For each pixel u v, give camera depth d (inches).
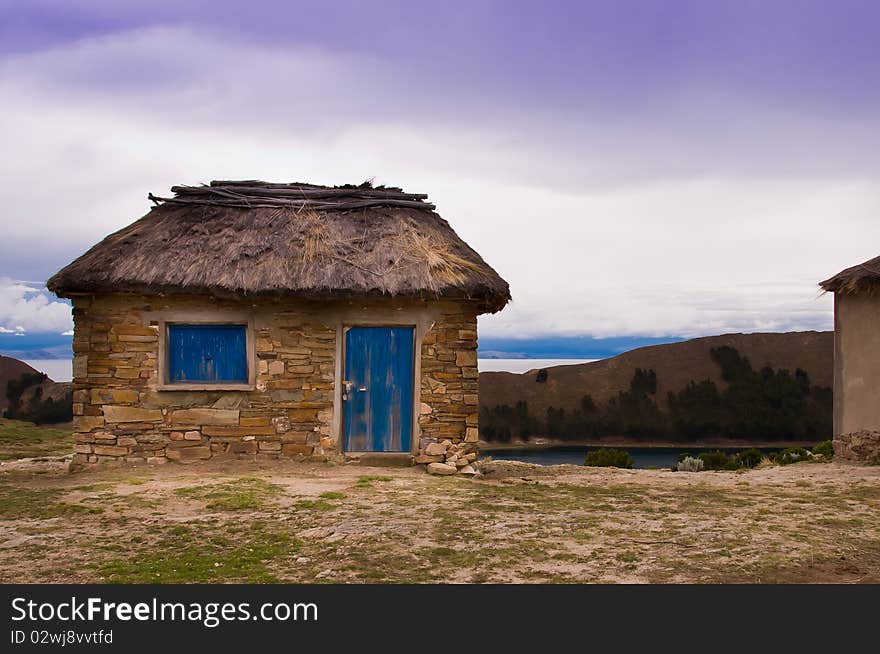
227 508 361.1
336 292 454.6
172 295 469.4
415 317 478.6
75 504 366.9
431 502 381.1
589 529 329.1
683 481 478.6
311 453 474.9
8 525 330.3
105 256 466.3
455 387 478.6
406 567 276.7
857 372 560.7
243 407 472.7
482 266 490.3
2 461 550.6
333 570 272.5
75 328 470.3
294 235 486.3
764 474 521.0
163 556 288.5
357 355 482.0
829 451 700.7
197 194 523.2
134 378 469.4
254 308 473.4
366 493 398.9
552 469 538.3
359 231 497.4
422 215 525.7
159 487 406.9
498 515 354.3
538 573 270.7
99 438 467.5
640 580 262.8
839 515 362.0
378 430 482.0
